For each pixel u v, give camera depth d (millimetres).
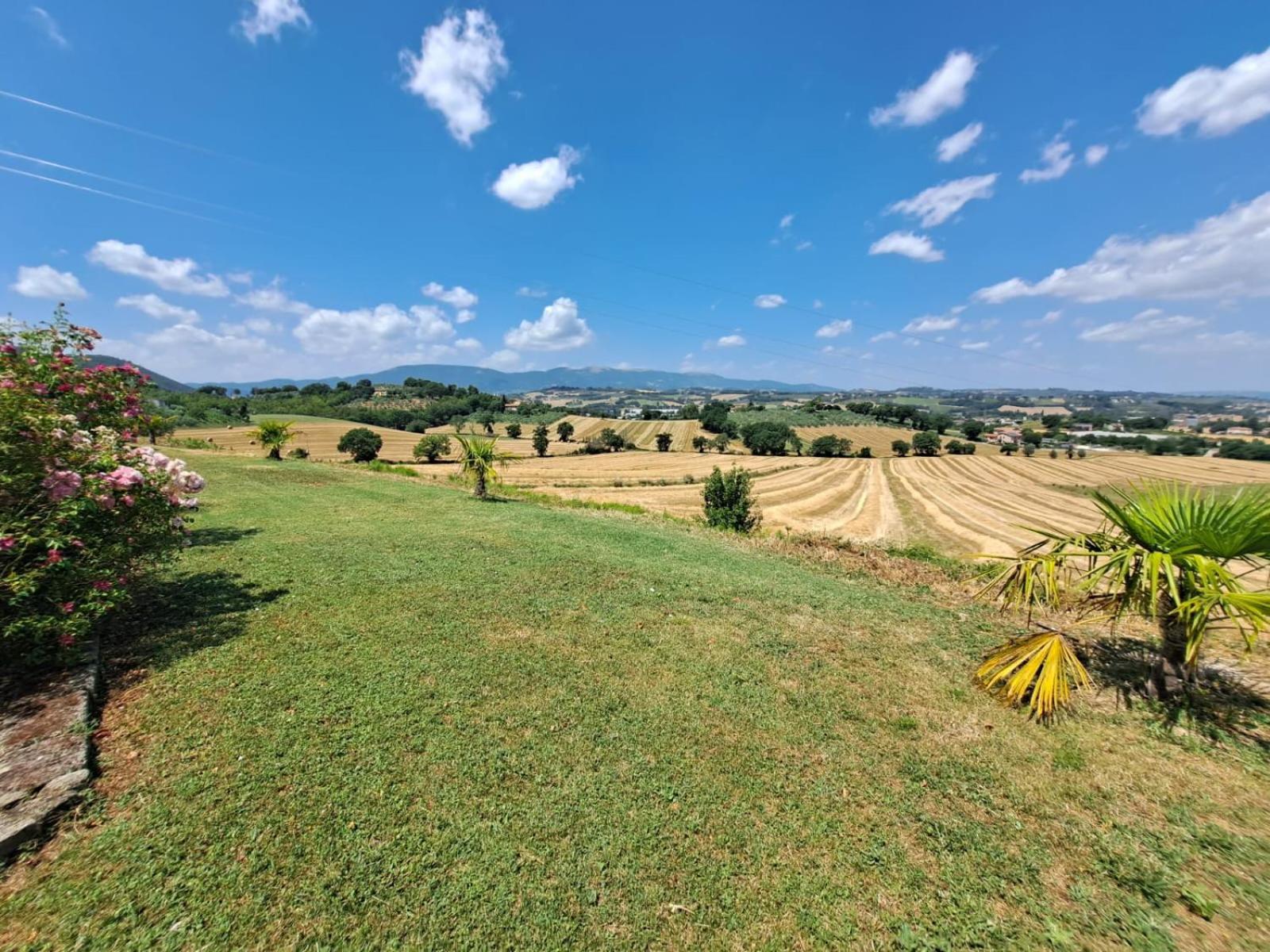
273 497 10250
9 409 3094
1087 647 4695
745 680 4031
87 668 3227
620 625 4883
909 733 3463
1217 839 2623
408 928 1981
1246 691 4031
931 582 7527
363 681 3531
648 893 2201
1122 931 2150
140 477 3605
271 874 2123
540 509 11648
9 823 2098
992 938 2115
